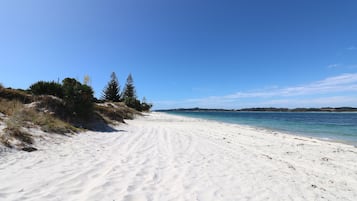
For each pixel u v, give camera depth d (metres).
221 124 27.41
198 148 8.84
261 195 4.31
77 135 9.52
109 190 3.86
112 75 65.69
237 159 7.33
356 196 4.68
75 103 12.93
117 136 10.72
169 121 29.95
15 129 6.98
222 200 3.90
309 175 6.07
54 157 5.82
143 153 7.19
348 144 12.85
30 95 13.01
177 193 4.03
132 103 52.66
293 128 24.45
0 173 4.26
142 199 3.62
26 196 3.35
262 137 14.12
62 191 3.66
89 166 5.26
